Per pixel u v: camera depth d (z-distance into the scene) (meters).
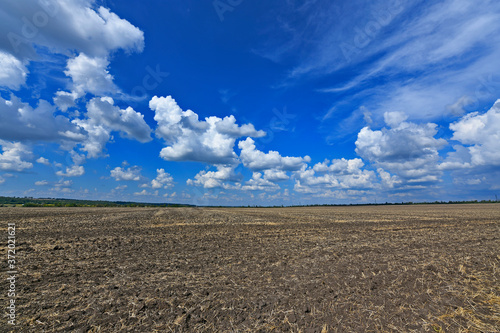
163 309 5.19
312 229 20.86
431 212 48.91
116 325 4.54
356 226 23.25
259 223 26.67
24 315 4.84
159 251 11.26
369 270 7.77
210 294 6.00
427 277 6.91
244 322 4.68
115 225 22.95
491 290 5.88
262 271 7.95
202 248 12.02
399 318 4.71
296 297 5.78
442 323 4.48
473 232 17.50
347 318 4.77
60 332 4.29
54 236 15.45
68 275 7.42
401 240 14.09
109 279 7.09
